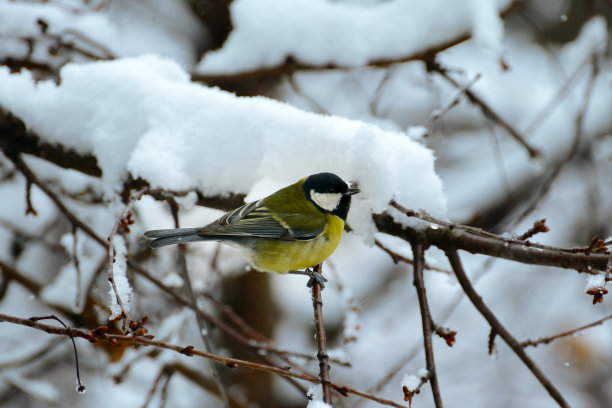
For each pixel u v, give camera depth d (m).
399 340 15.43
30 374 12.34
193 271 11.24
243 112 7.73
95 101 8.02
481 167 17.09
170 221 11.44
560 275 15.88
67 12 10.73
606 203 14.75
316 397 5.91
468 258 14.38
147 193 6.80
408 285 16.09
